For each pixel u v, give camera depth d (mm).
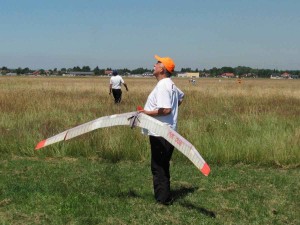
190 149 5129
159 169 6051
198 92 26875
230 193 6711
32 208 5828
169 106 5656
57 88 31438
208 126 11094
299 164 8477
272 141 9180
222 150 8828
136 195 6488
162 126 5480
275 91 28219
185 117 13969
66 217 5531
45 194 6359
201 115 14727
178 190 6816
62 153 9117
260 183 7254
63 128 11219
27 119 12406
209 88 32875
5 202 6020
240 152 8781
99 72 173375
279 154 8625
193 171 7965
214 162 8695
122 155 8969
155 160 6027
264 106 19062
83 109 15984
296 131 10008
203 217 5660
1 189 6594
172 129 5465
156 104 5734
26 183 6953
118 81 19391
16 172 7762
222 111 16703
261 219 5652
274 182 7285
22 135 10086
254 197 6500
